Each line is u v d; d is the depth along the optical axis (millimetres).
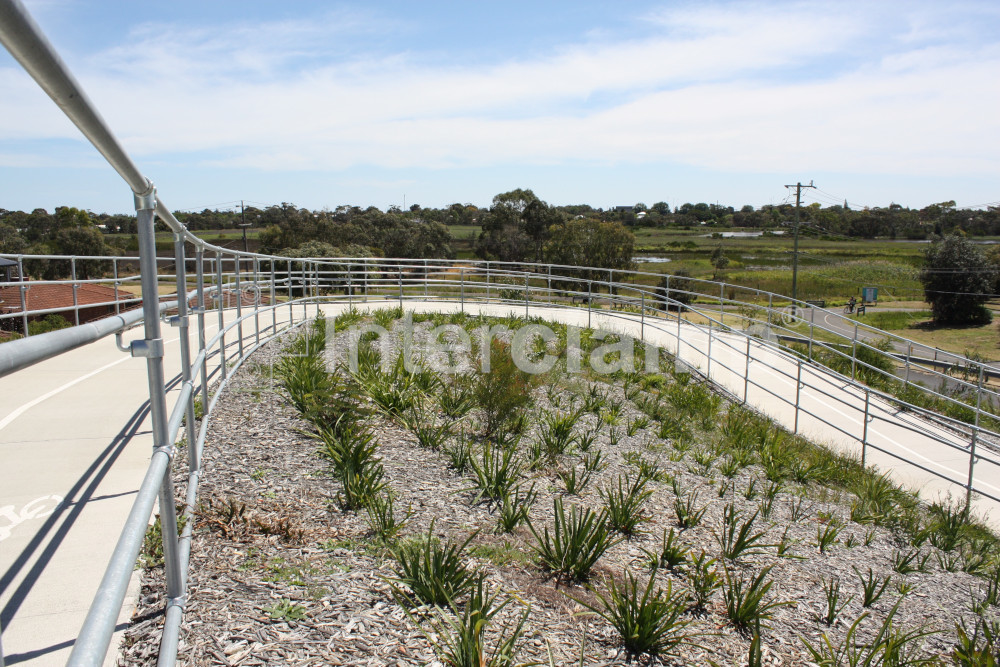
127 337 9836
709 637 3654
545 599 3707
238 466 4809
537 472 5855
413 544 3986
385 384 7176
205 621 2947
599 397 9078
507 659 2984
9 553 3279
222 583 3285
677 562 4441
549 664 3100
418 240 62375
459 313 14664
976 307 53188
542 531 4625
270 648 2855
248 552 3635
